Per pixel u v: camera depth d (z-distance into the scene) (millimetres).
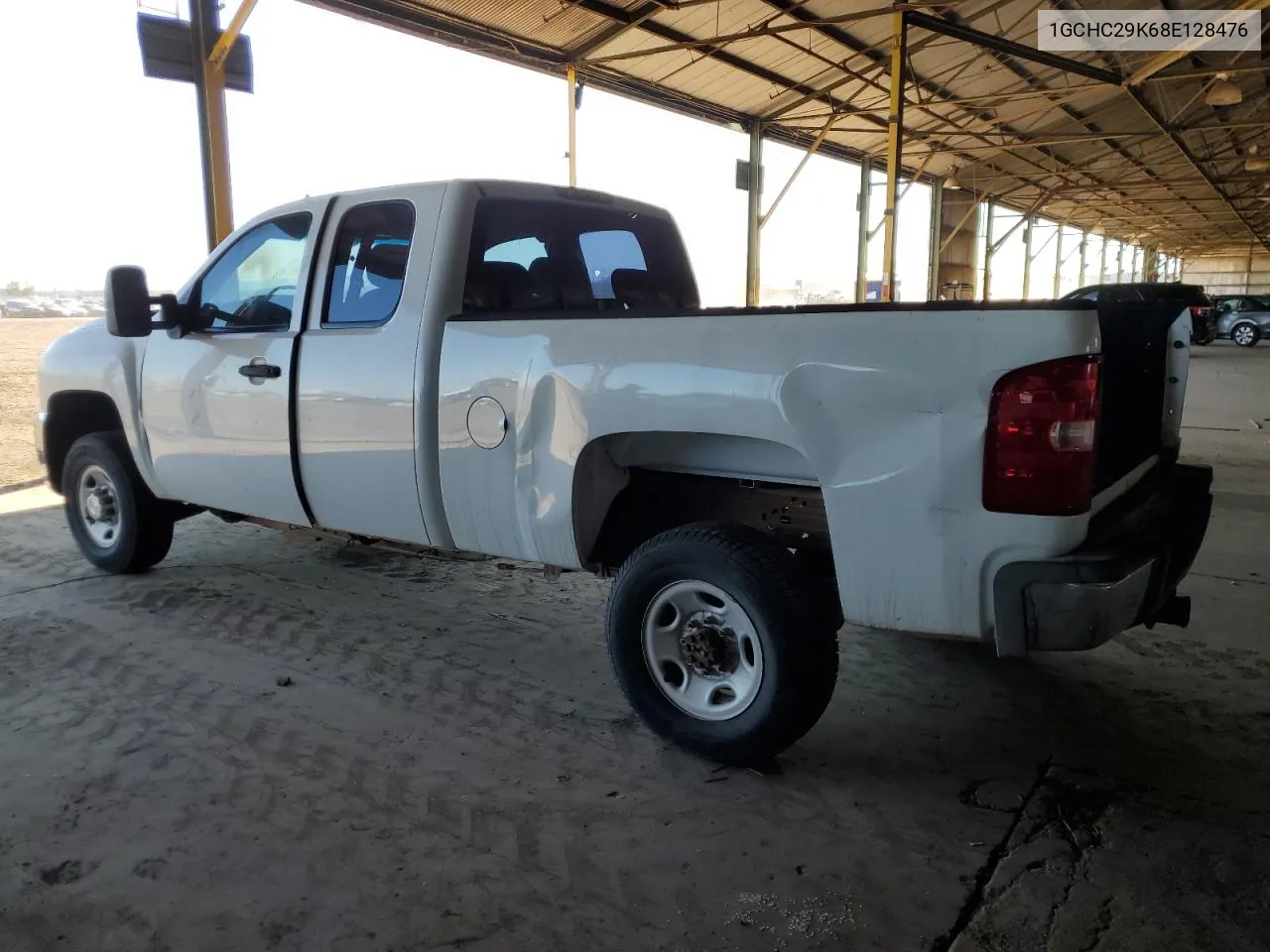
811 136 21406
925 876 2475
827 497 2670
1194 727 3342
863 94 18500
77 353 4996
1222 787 2922
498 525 3391
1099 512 2938
